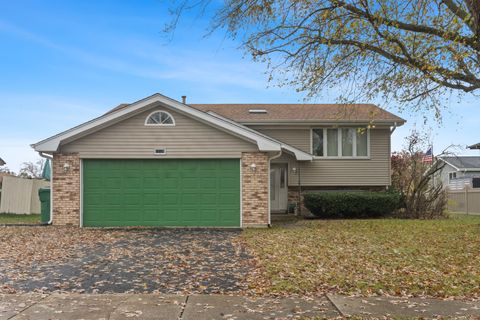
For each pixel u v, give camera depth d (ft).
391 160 70.79
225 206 51.42
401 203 63.98
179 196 51.47
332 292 23.00
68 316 18.98
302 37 33.37
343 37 32.50
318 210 61.93
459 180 122.21
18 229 47.65
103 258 31.40
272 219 61.11
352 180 67.15
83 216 51.01
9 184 73.00
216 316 19.10
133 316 19.03
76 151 51.16
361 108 69.10
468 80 30.37
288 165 67.05
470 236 41.63
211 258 31.40
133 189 51.39
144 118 51.52
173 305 20.62
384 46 32.14
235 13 29.45
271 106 76.13
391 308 20.38
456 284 24.56
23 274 26.61
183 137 51.52
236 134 51.06
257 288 23.66
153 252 33.78
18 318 18.66
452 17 30.27
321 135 67.82
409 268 28.14
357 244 37.24
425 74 31.01
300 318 18.81
